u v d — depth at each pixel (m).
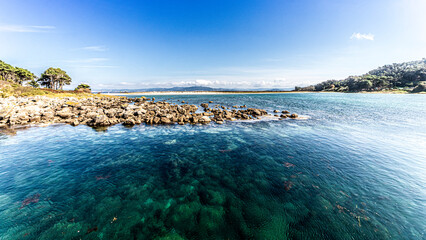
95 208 9.07
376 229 7.62
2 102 37.22
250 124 29.41
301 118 34.47
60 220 8.23
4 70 73.06
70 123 30.55
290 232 7.45
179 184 11.32
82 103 53.72
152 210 8.91
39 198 9.91
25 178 12.16
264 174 12.48
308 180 11.62
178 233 7.49
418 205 9.16
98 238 7.24
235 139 20.97
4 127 27.61
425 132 23.69
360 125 28.08
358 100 74.75
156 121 30.64
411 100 72.69
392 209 8.85
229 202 9.44
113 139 21.30
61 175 12.58
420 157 15.39
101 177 12.30
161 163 14.52
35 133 24.12
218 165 14.03
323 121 31.48
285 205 9.12
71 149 17.88
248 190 10.53
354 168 13.36
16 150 17.62
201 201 9.56
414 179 11.77
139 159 15.35
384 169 13.21
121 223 8.04
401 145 18.53
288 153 16.45
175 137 22.00
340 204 9.20
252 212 8.63
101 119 29.34
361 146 18.28
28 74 84.12
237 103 63.84
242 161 14.77
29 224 7.98
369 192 10.28
